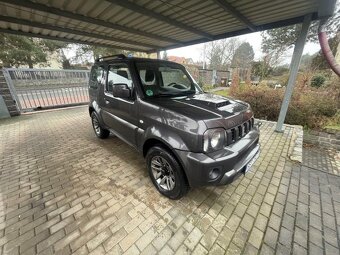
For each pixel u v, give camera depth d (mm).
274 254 1728
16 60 15984
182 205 2287
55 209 2219
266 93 6598
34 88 7477
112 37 5559
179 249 1747
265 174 3004
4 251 1717
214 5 3324
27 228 1959
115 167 3162
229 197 2443
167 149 2217
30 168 3152
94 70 4062
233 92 7848
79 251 1717
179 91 3025
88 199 2387
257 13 3631
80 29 4746
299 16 3840
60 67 23672
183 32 5070
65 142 4305
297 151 3791
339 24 11055
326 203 2484
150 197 2422
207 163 1791
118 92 2566
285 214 2229
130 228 1963
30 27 4387
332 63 4617
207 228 1971
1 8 3273
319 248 1819
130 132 2857
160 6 3371
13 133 4961
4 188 2621
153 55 13062
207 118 1908
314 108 5465
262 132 4875
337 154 4832
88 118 6543
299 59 4137
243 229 1969
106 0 3002
